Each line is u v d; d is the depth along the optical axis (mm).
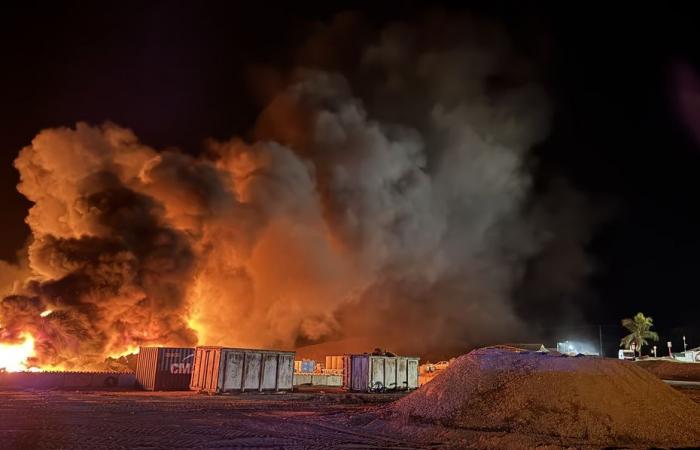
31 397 27391
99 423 18156
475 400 17031
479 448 14297
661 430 15008
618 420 15156
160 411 22422
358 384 37969
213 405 25609
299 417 20672
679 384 46250
